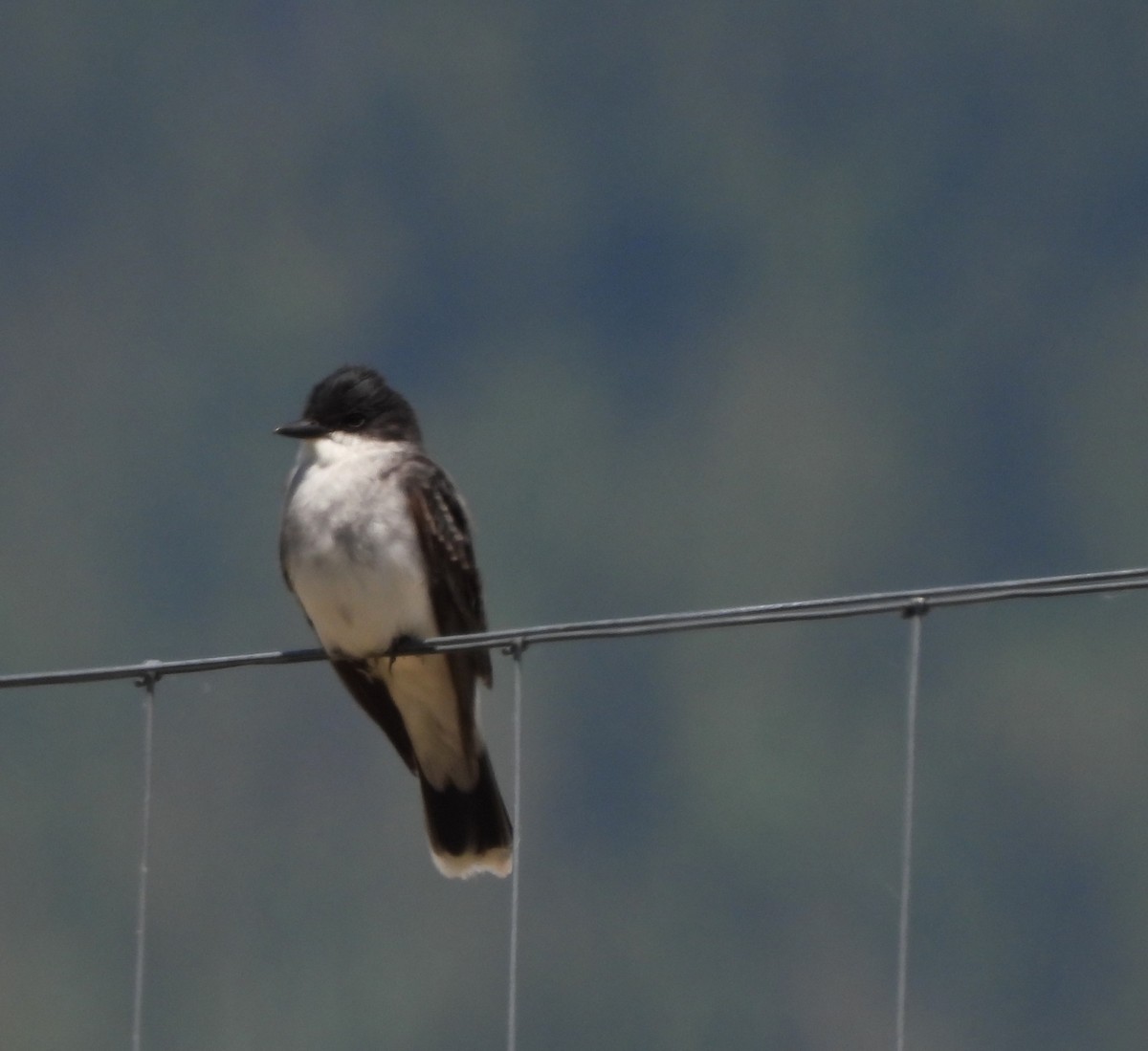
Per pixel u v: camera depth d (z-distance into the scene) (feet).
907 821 19.66
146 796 22.44
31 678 22.45
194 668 22.52
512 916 20.92
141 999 22.36
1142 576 19.20
